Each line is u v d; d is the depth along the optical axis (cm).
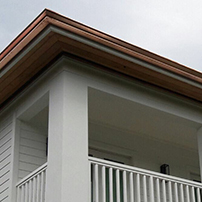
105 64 885
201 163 1015
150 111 981
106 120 1067
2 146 1009
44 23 778
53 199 778
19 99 987
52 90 873
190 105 1021
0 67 873
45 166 829
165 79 923
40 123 1014
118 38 843
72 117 831
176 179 925
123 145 1153
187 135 1168
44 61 872
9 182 941
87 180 802
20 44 822
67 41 812
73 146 811
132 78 933
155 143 1216
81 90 864
